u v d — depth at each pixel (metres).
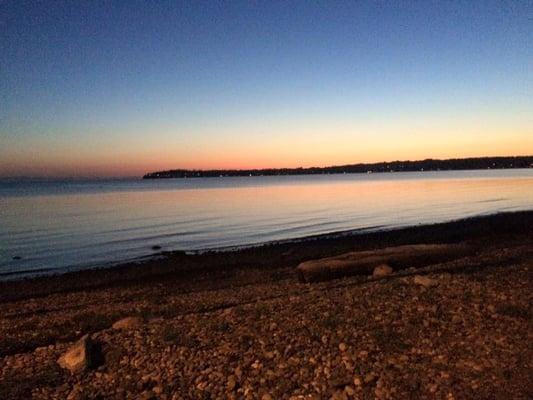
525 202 52.84
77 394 6.48
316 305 10.07
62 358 7.66
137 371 7.16
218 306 12.30
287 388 6.20
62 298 16.08
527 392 5.76
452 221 34.56
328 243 26.64
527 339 7.38
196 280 18.06
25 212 57.06
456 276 12.06
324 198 70.94
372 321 8.66
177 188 154.25
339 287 12.84
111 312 12.52
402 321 8.53
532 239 24.16
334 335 8.04
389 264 15.47
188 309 12.23
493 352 6.96
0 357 8.75
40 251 28.92
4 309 14.80
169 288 16.80
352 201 62.69
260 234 33.47
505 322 8.19
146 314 11.85
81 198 91.75
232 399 6.07
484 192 73.88
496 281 11.23
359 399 5.83
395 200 62.28
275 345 7.78
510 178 145.50
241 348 7.78
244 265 20.81
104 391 6.55
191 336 8.57
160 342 8.39
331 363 6.89
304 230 34.72
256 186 155.38
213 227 38.31
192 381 6.68
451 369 6.50
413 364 6.73
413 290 10.75
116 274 20.36
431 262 16.14
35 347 9.68
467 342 7.39
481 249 19.16
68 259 26.05
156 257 25.03
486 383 6.05
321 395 5.98
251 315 9.79
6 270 23.33
